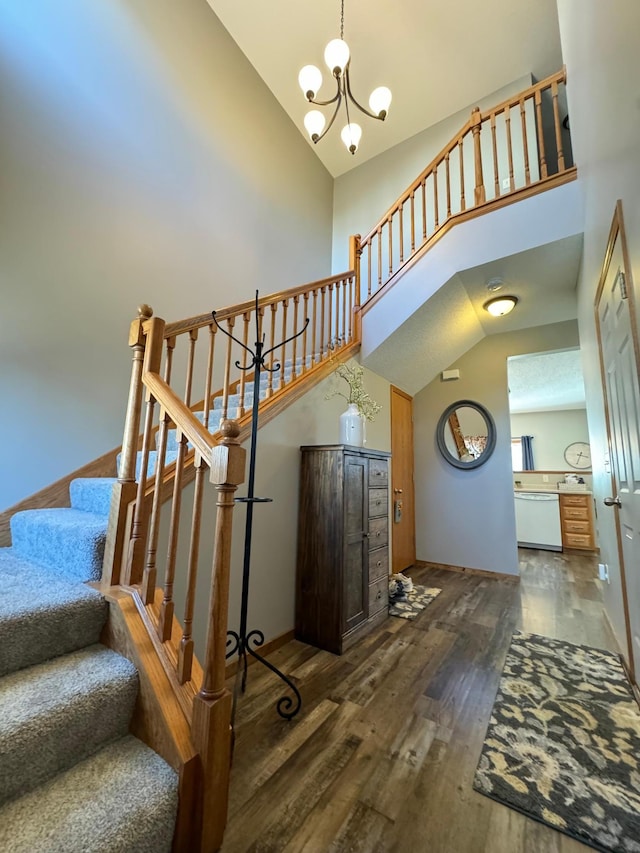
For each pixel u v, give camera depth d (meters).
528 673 2.03
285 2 3.48
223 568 1.12
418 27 3.64
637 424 1.58
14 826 0.85
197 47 3.38
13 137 2.11
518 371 5.33
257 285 3.84
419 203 4.57
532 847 1.07
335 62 2.53
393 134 4.87
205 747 1.04
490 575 4.10
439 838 1.10
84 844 0.82
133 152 2.75
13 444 2.05
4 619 1.15
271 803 1.20
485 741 1.50
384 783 1.28
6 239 2.06
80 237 2.39
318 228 5.01
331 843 1.08
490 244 2.87
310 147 5.00
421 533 4.61
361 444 2.85
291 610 2.44
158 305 2.84
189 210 3.16
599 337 2.33
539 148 2.77
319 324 4.32
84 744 1.06
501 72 4.07
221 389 3.26
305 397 2.79
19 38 2.19
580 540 5.69
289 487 2.53
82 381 2.34
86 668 1.19
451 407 4.60
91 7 2.58
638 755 1.43
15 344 2.07
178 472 1.32
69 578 1.52
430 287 3.19
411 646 2.35
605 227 1.85
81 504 2.08
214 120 3.50
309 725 1.58
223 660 1.11
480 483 4.32
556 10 3.46
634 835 1.11
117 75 2.70
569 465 7.41
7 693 1.06
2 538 1.99
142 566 1.46
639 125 1.27
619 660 2.19
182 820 0.99
